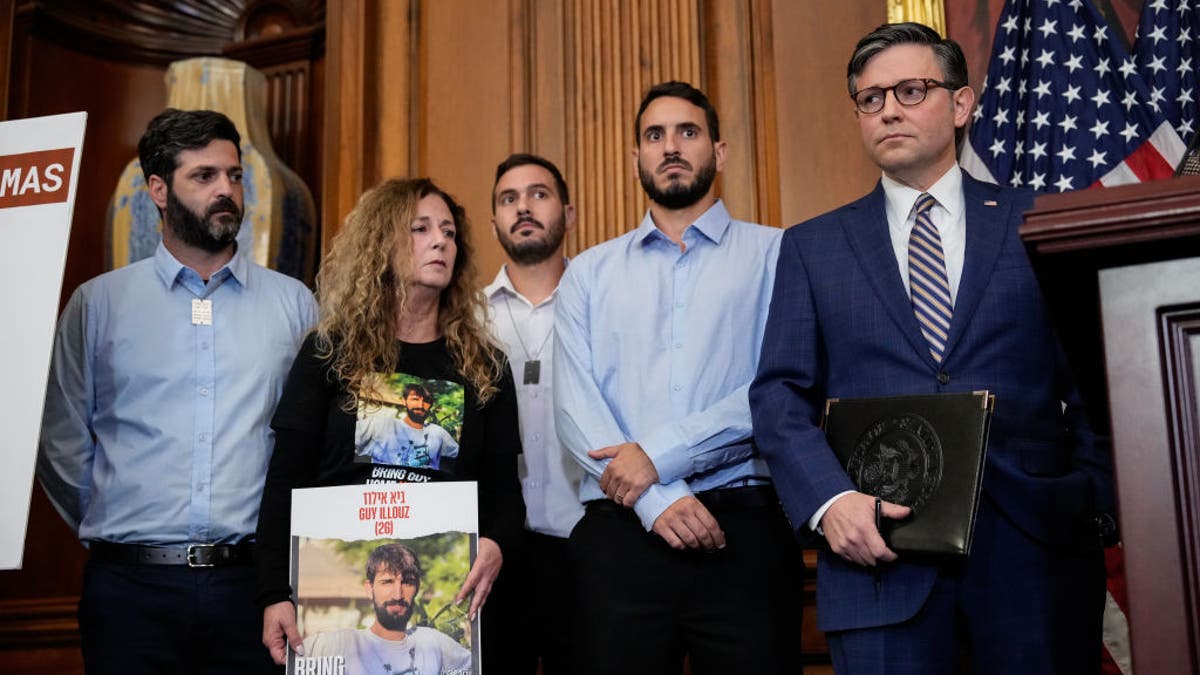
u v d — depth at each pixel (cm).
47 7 403
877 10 329
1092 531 171
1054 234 105
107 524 215
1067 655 162
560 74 352
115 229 360
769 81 336
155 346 227
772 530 212
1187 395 102
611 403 229
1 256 196
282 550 201
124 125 423
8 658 348
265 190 364
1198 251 103
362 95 366
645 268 238
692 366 225
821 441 178
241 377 228
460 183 355
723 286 231
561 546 256
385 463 208
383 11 376
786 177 328
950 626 168
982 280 181
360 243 225
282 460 207
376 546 195
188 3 432
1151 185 103
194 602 209
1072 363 139
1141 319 104
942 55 197
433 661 190
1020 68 311
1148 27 302
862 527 163
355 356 214
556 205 285
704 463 210
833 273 195
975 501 155
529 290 286
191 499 216
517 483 222
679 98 246
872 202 201
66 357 229
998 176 305
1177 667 98
